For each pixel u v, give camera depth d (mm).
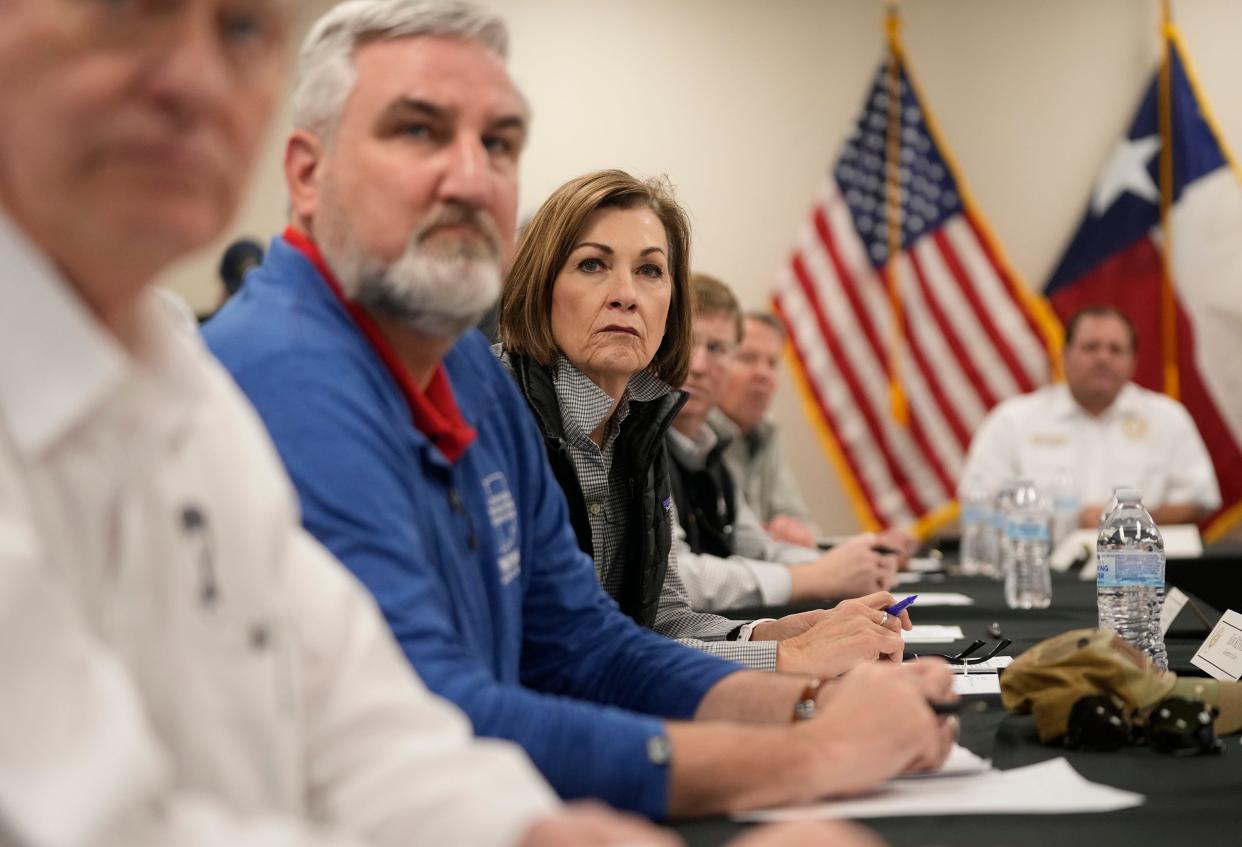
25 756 836
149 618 1048
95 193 965
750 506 6637
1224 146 8672
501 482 2119
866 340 8773
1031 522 4395
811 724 1730
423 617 1669
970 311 8727
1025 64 8992
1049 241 8977
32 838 822
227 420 1153
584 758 1606
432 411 1946
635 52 9039
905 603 2980
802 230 8867
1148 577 3285
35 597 866
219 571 1096
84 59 944
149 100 962
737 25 9070
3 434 969
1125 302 8766
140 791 870
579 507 3064
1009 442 7824
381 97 1837
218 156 998
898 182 8836
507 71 1910
